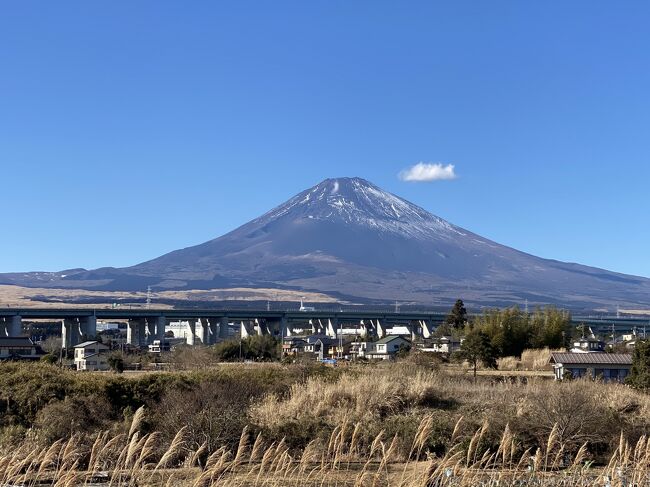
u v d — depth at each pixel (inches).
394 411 1013.8
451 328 4281.5
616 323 6407.5
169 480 614.9
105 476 641.0
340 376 1282.0
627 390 1208.8
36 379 1094.4
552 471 677.9
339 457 690.2
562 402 908.0
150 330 5064.0
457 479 600.7
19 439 870.4
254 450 613.0
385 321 5900.6
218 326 5315.0
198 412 881.5
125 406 1056.2
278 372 1376.7
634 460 647.8
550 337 2807.6
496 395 1115.9
